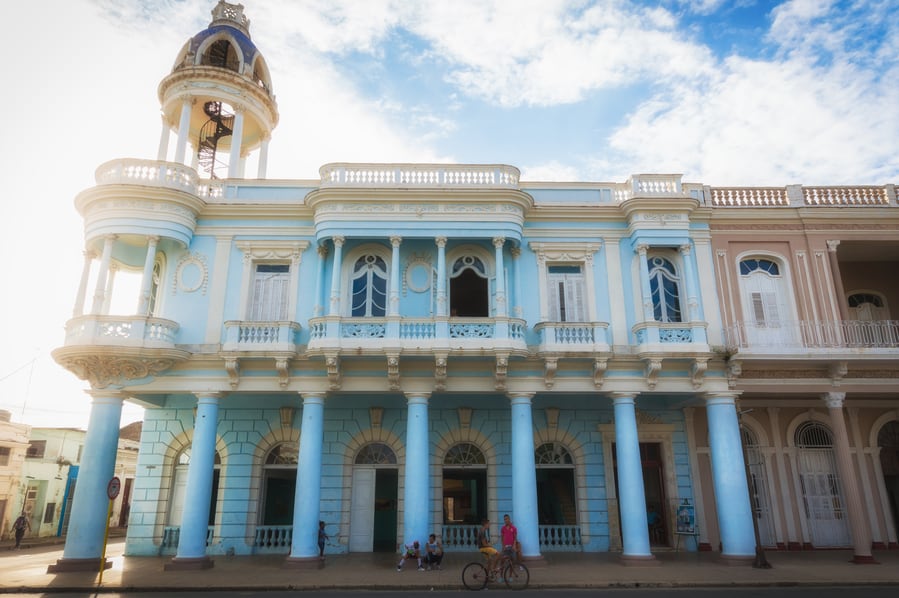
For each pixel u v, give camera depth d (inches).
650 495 727.1
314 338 619.8
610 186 721.0
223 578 522.0
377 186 655.1
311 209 684.1
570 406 735.1
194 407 728.3
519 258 682.2
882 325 726.5
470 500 721.6
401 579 513.3
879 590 476.7
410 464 605.6
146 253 685.9
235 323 626.2
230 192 701.3
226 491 697.6
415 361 629.9
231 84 784.9
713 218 714.8
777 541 701.9
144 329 606.2
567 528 703.7
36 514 1139.9
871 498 715.4
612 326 666.8
